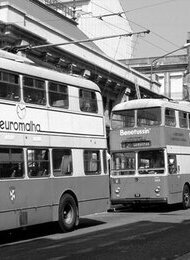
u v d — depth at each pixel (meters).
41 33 25.55
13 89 12.48
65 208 14.08
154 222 16.03
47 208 13.24
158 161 19.95
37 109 13.23
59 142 13.95
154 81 44.69
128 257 9.80
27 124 12.78
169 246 11.04
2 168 11.80
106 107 34.72
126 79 35.72
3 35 22.44
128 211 21.45
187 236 12.59
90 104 15.73
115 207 22.64
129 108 20.77
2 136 11.86
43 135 13.32
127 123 20.78
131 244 11.42
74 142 14.63
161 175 19.80
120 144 20.81
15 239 13.18
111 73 33.00
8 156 12.02
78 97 15.11
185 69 62.34
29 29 24.52
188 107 22.67
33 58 24.75
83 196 14.83
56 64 26.84
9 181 11.96
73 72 28.86
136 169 20.36
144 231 13.70
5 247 11.66
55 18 33.25
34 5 30.91
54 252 10.59
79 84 15.25
